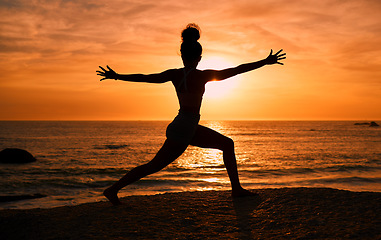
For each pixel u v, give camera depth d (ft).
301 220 8.99
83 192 39.78
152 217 9.68
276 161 81.25
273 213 9.78
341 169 62.28
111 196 11.23
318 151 114.01
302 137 229.45
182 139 9.79
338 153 105.29
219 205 10.97
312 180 47.01
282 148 129.80
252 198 11.72
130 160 85.81
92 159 87.81
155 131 365.20
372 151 112.98
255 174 55.83
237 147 135.64
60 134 276.21
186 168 68.18
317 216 9.27
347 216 9.15
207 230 8.45
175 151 10.01
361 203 10.41
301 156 95.35
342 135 260.21
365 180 46.60
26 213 10.59
